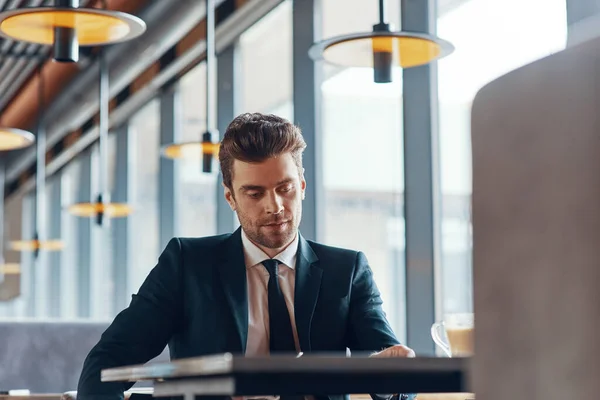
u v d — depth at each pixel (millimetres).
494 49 3412
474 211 903
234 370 1018
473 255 903
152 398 1697
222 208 6617
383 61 3006
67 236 11836
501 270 866
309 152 5055
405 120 4059
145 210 8602
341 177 4742
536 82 836
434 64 4000
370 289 1900
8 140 5188
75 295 11203
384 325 1854
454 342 1647
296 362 1048
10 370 3938
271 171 1792
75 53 3191
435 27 4012
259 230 1809
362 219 4461
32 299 12828
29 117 10570
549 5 3016
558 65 817
